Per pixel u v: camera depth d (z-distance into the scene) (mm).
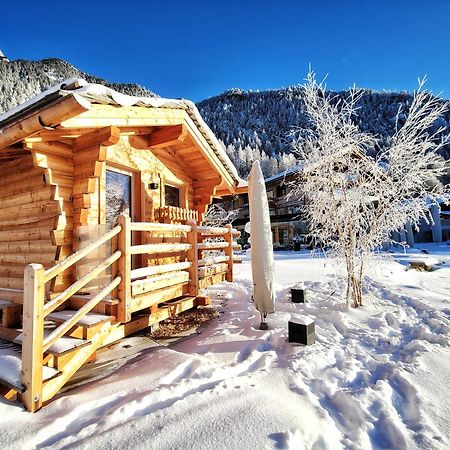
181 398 2580
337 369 3318
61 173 4359
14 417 2389
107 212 5098
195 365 3250
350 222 6141
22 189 4836
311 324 4121
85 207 4352
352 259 6086
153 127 5637
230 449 1945
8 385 2617
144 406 2459
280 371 3217
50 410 2518
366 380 3174
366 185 6129
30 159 4723
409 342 4121
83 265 3895
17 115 3566
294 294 6371
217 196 9031
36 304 2578
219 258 6301
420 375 3164
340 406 2652
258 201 4770
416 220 6238
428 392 2842
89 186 4348
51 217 4402
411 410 2615
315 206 6449
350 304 6055
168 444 1982
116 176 5344
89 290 3797
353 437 2234
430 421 2412
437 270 11367
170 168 6738
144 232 5715
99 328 3291
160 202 6316
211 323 5273
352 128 6328
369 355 3828
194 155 7059
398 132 6148
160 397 2570
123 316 3492
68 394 2891
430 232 28219
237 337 4312
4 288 4891
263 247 4660
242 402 2453
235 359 3600
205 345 4062
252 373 3143
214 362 3410
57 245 4234
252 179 4887
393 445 2193
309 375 3191
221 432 2086
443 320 5059
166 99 4930
